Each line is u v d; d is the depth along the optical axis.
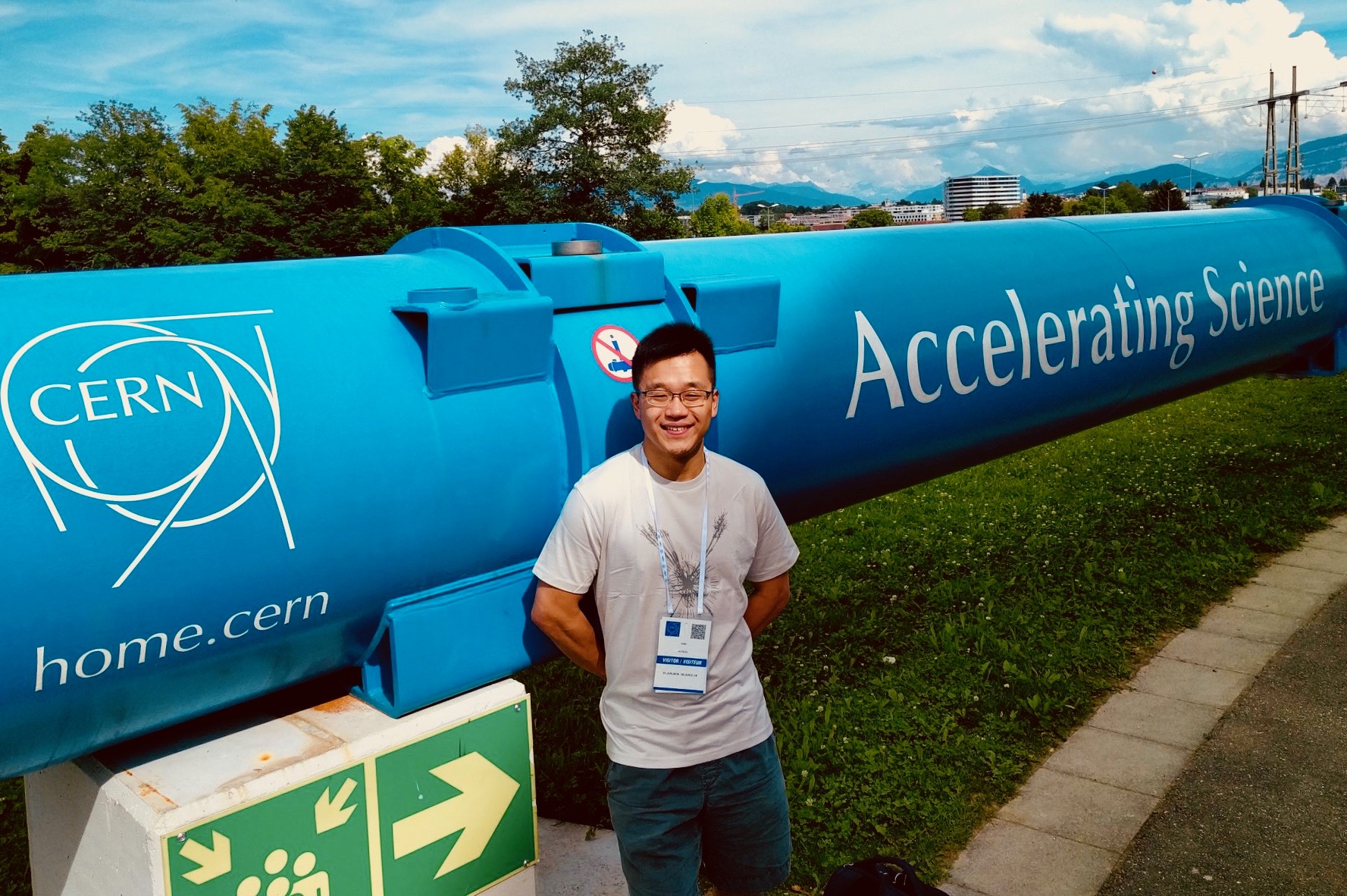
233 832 1.93
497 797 2.37
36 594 1.70
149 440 1.82
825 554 6.79
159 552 1.82
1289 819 3.66
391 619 2.21
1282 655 5.07
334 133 51.28
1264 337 6.00
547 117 57.56
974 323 3.86
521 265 2.57
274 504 1.96
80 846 2.13
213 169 53.78
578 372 2.52
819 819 3.64
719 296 2.86
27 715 1.79
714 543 2.21
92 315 1.88
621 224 59.12
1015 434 4.33
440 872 2.28
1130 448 9.73
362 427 2.10
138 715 1.97
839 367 3.30
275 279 2.20
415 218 54.72
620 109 58.12
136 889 1.94
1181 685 4.78
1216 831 3.60
